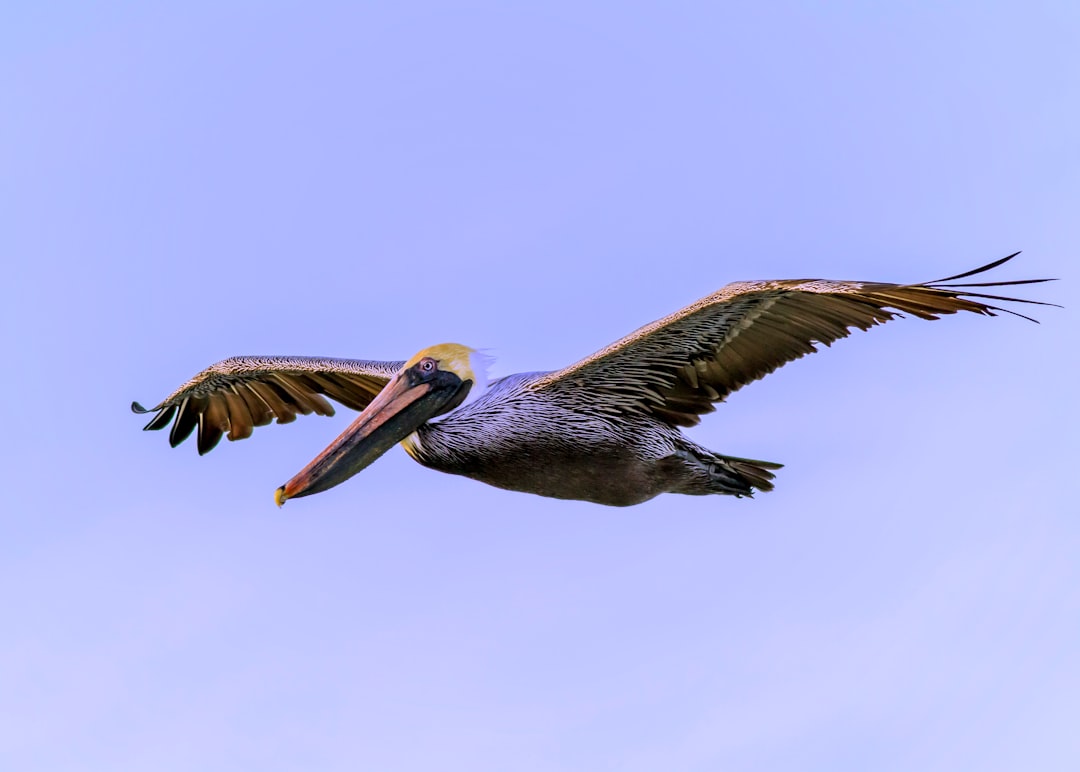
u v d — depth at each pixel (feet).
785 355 41.37
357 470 42.06
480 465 43.14
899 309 38.81
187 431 51.98
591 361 41.63
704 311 40.04
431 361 42.93
